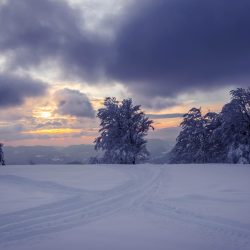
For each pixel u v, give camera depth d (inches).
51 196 538.0
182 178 787.4
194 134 1999.3
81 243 311.3
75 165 1254.9
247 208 443.5
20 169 1069.8
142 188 649.6
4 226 365.1
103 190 606.5
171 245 304.7
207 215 409.1
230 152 1648.6
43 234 340.5
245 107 1649.9
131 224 380.2
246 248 295.6
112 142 1845.5
